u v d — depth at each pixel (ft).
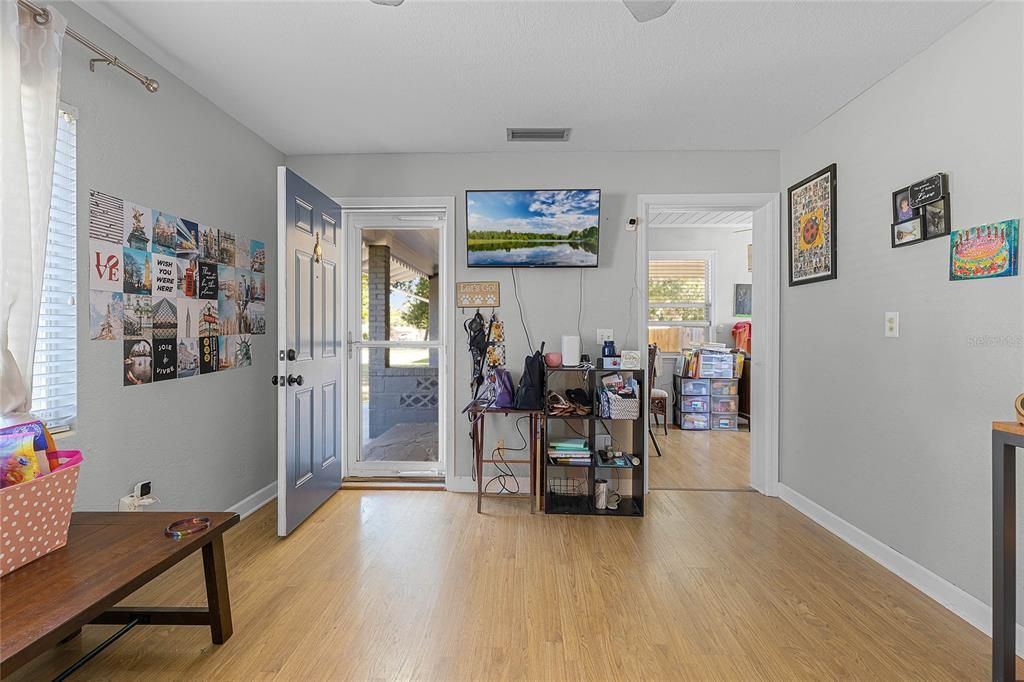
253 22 7.33
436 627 6.93
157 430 8.45
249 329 11.20
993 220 6.82
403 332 14.15
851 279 9.80
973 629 6.96
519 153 12.77
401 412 14.19
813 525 10.78
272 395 12.20
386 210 13.16
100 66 7.30
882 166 8.95
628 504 11.85
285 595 7.74
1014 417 6.59
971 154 7.13
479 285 12.84
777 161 12.60
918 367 8.14
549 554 9.25
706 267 23.17
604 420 12.74
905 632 6.89
